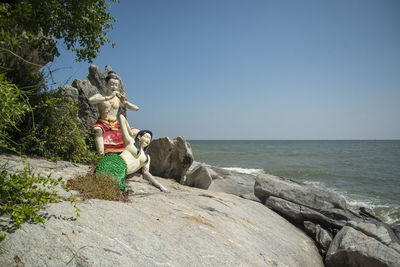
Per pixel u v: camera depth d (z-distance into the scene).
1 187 2.66
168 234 3.42
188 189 6.81
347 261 5.29
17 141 5.11
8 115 3.10
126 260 2.63
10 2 4.47
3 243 2.30
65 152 5.87
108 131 7.03
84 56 6.15
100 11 5.80
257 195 7.89
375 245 5.27
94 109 8.31
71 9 5.26
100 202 3.64
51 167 4.84
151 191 5.64
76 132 5.96
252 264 3.67
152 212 3.99
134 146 5.81
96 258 2.51
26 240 2.41
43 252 2.38
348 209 8.21
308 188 7.64
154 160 8.11
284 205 7.18
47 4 4.20
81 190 3.99
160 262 2.82
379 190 15.84
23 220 2.59
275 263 4.14
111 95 7.25
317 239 6.35
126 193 4.79
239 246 3.97
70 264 2.38
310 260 5.20
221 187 8.95
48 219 2.75
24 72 5.52
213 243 3.68
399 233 7.25
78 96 7.60
